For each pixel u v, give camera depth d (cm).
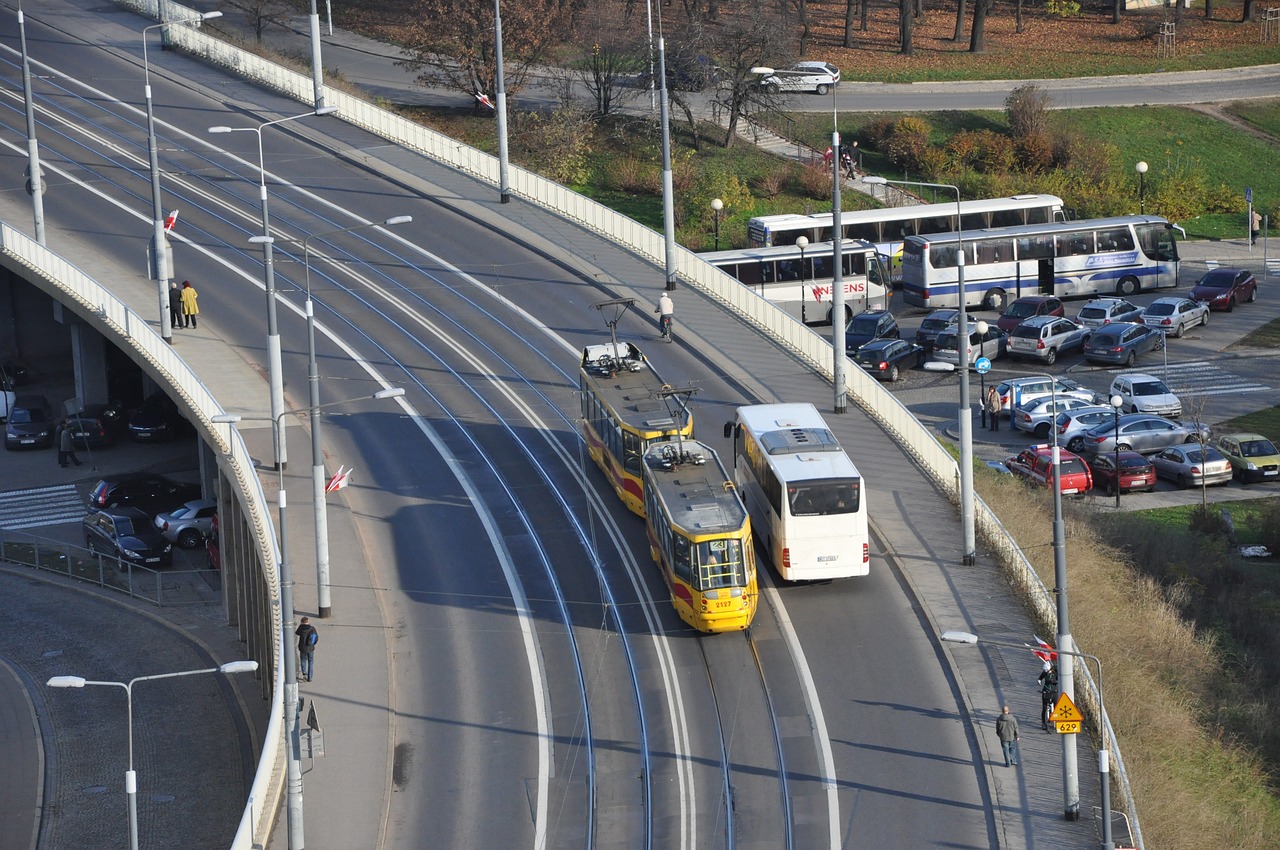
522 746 7250
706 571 7812
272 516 9294
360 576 8731
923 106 19600
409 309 12231
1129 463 11425
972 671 7719
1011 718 6919
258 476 9656
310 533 9175
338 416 10600
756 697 7562
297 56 19212
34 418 14150
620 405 9244
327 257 13100
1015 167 18288
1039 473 11250
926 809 6662
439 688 7719
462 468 9944
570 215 13975
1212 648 9044
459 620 8306
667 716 7431
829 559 8238
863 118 19062
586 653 7981
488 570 8788
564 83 18400
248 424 10362
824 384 11062
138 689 10225
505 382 11106
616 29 18388
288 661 6519
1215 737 7881
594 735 7312
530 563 8856
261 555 8906
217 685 10200
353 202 14200
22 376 15538
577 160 17012
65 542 12344
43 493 13200
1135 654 8450
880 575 8662
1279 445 12031
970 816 6606
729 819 6656
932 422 12606
